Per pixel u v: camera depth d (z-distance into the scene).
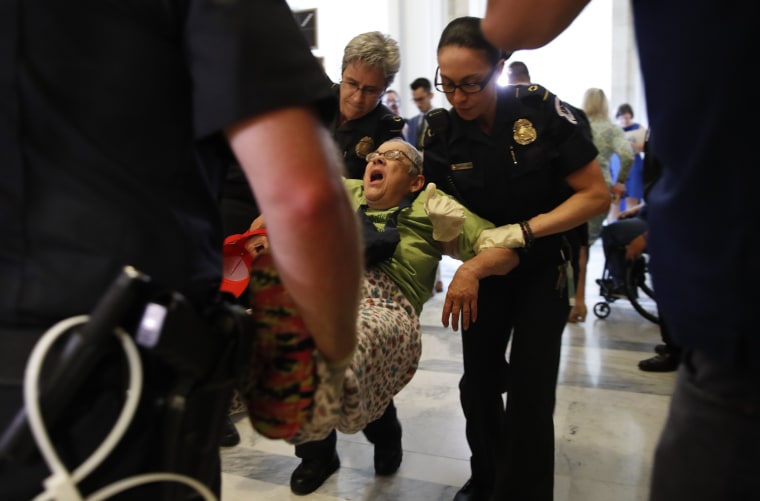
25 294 0.69
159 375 0.74
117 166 0.70
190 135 0.76
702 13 0.72
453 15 7.84
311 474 2.25
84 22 0.68
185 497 0.76
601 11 7.75
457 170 1.88
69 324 0.68
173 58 0.72
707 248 0.76
